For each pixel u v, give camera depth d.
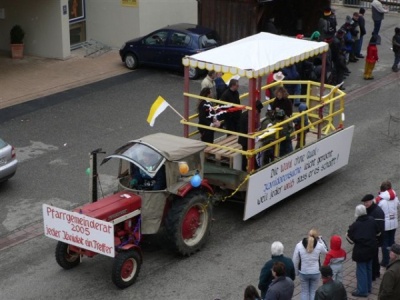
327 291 11.98
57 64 31.53
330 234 17.34
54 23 31.81
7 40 32.94
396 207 15.41
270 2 33.22
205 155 18.33
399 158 22.03
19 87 28.28
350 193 19.66
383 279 12.53
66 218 14.87
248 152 17.28
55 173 20.72
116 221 14.97
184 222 15.94
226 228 17.62
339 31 28.62
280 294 11.86
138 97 27.39
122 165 16.14
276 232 17.44
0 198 19.16
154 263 15.96
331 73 27.84
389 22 39.69
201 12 33.97
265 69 17.05
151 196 15.45
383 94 28.16
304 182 19.17
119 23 33.59
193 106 26.27
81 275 15.53
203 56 17.80
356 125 24.77
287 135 18.28
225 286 15.05
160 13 34.06
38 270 15.77
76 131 23.94
